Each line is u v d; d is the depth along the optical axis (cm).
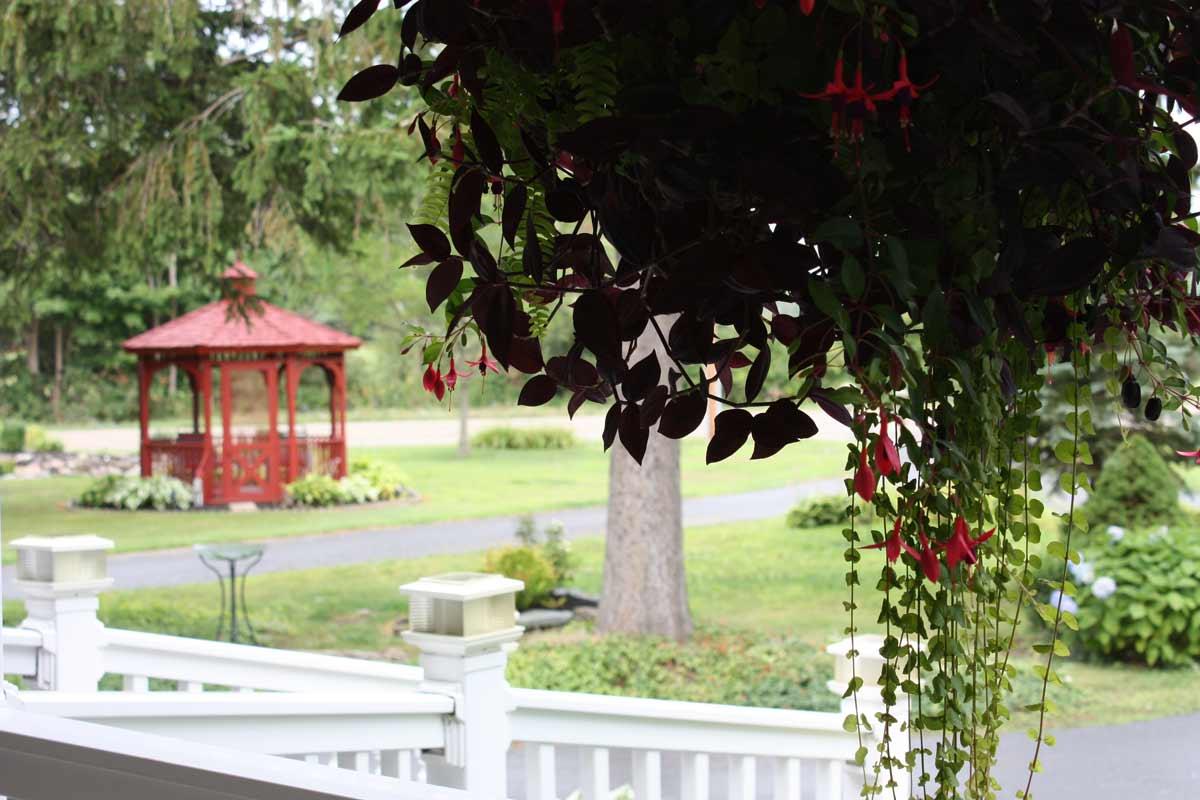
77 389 3016
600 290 96
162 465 1698
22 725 112
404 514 1567
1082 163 92
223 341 1608
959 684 108
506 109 102
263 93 849
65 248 1077
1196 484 1231
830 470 2064
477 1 93
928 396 97
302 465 1722
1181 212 105
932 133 92
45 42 895
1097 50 92
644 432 98
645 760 252
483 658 236
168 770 110
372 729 225
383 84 103
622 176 97
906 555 106
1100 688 703
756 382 95
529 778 244
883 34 87
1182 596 745
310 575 1130
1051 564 618
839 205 89
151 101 983
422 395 2517
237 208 1036
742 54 89
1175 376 111
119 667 301
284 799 109
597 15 90
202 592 1042
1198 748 581
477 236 99
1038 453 114
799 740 275
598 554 1234
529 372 111
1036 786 525
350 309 1645
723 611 945
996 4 90
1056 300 109
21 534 1392
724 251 90
